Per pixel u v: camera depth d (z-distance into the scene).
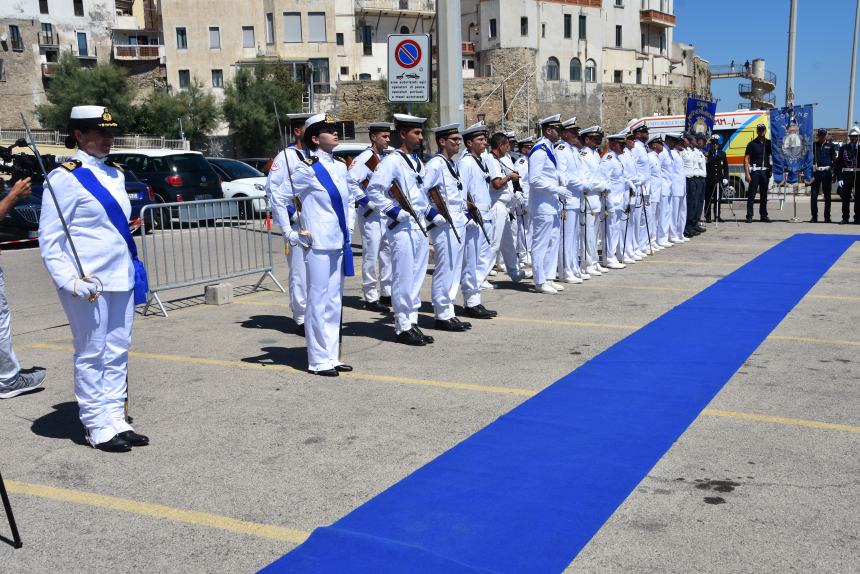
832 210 21.27
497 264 12.57
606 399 5.76
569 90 67.19
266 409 5.72
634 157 13.16
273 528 3.90
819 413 5.38
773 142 21.47
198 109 56.22
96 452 4.98
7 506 3.77
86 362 4.93
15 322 9.13
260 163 25.88
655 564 3.48
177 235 16.17
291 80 57.59
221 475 4.56
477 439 5.02
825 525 3.81
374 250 9.37
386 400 5.87
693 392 5.88
